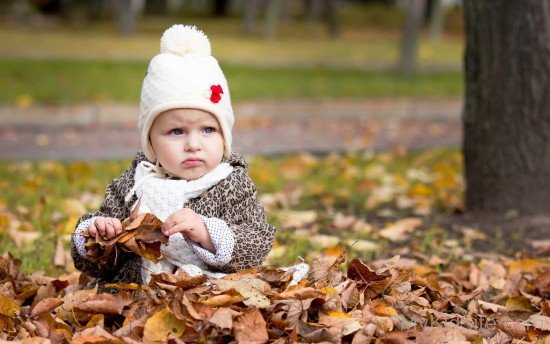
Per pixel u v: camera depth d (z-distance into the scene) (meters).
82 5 42.75
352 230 6.22
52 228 5.98
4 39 27.84
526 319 4.02
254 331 3.31
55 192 7.26
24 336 3.52
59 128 12.80
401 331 3.53
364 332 3.45
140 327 3.41
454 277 4.85
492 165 6.59
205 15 48.44
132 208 3.83
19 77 16.59
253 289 3.58
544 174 6.47
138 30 35.56
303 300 3.51
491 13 6.47
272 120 14.42
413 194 7.62
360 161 9.98
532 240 5.97
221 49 27.53
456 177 8.85
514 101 6.46
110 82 16.41
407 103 15.78
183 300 3.41
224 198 3.82
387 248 5.74
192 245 3.71
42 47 25.36
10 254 4.43
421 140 12.69
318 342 3.36
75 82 16.17
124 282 3.90
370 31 42.66
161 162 3.82
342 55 27.81
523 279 4.67
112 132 12.53
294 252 5.40
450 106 16.11
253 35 35.25
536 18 6.34
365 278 3.97
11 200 7.07
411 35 21.03
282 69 21.00
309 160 9.41
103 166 9.00
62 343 3.49
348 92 16.70
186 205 3.79
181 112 3.72
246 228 3.80
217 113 3.74
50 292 4.12
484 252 5.67
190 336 3.34
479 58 6.59
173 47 3.82
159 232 3.59
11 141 11.49
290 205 7.20
